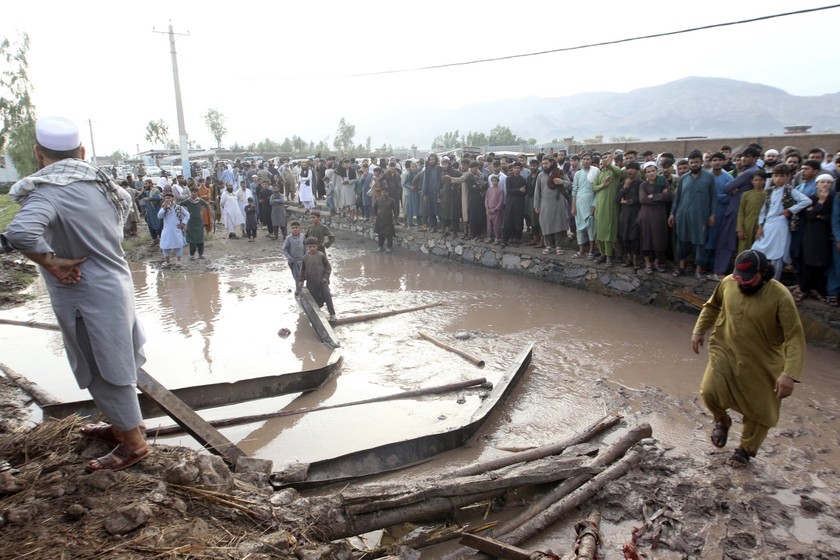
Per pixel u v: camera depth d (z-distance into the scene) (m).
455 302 10.50
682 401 6.03
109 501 2.94
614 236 10.33
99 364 2.98
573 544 3.84
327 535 3.48
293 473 4.21
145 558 2.63
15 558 2.52
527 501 4.35
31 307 10.72
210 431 4.18
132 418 3.17
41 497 2.93
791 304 4.20
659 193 9.35
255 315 10.01
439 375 7.02
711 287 8.81
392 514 3.74
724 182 8.91
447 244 14.33
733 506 4.10
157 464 3.34
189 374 7.22
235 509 3.19
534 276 12.06
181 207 14.30
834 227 7.26
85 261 2.91
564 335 8.38
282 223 17.88
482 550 3.60
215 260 15.12
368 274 13.33
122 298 3.04
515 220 12.67
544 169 11.59
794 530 3.88
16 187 2.77
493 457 4.97
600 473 4.43
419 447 4.95
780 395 4.16
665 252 9.95
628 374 6.84
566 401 6.12
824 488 4.38
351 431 5.66
